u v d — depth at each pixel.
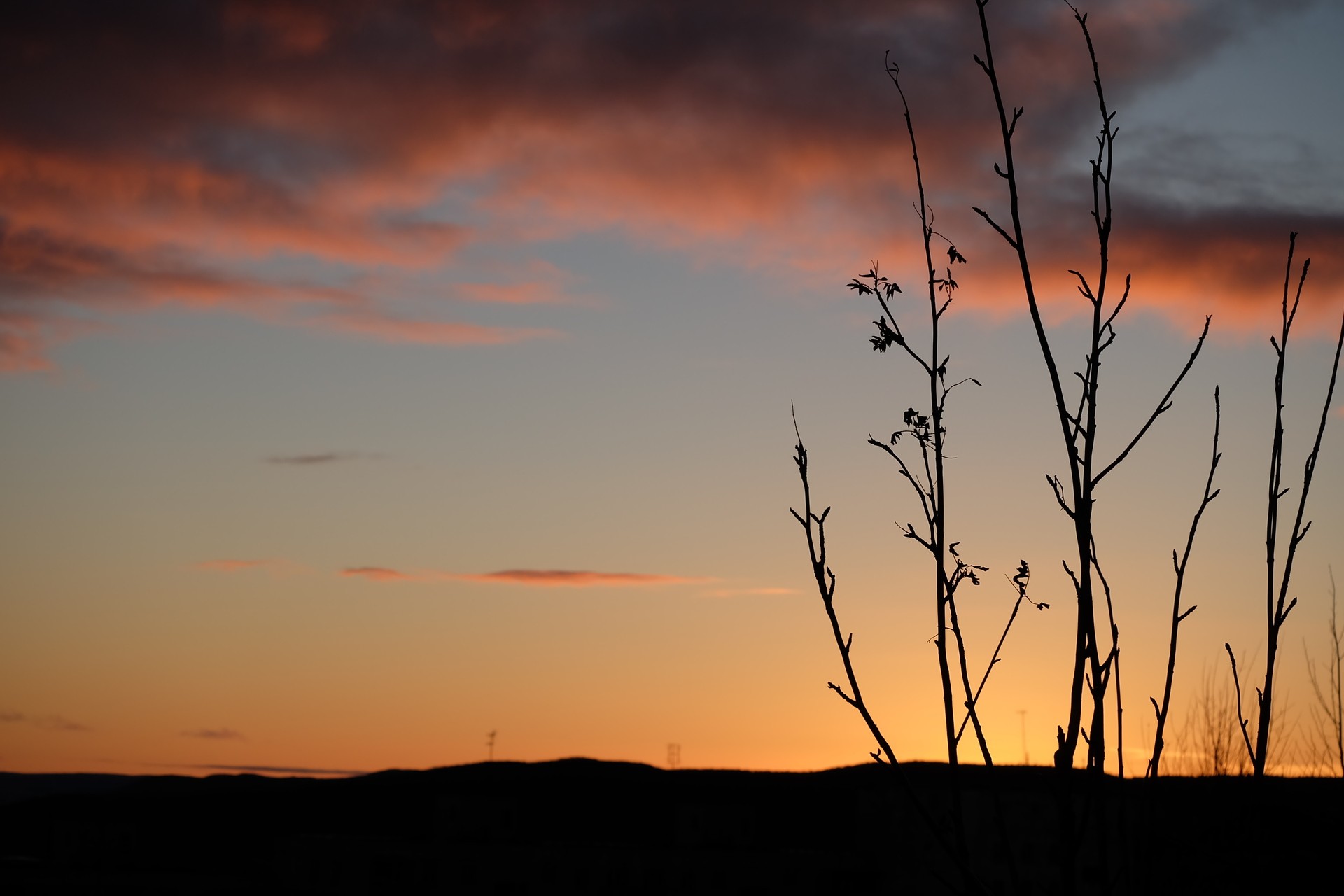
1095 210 3.79
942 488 3.73
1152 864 3.55
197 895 58.81
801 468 3.90
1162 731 3.77
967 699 3.59
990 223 3.76
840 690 3.67
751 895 59.16
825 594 3.76
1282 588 3.95
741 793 113.12
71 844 61.84
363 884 58.12
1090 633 3.46
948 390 3.79
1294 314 4.05
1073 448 3.59
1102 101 3.87
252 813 118.69
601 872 60.00
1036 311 3.67
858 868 54.25
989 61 3.83
